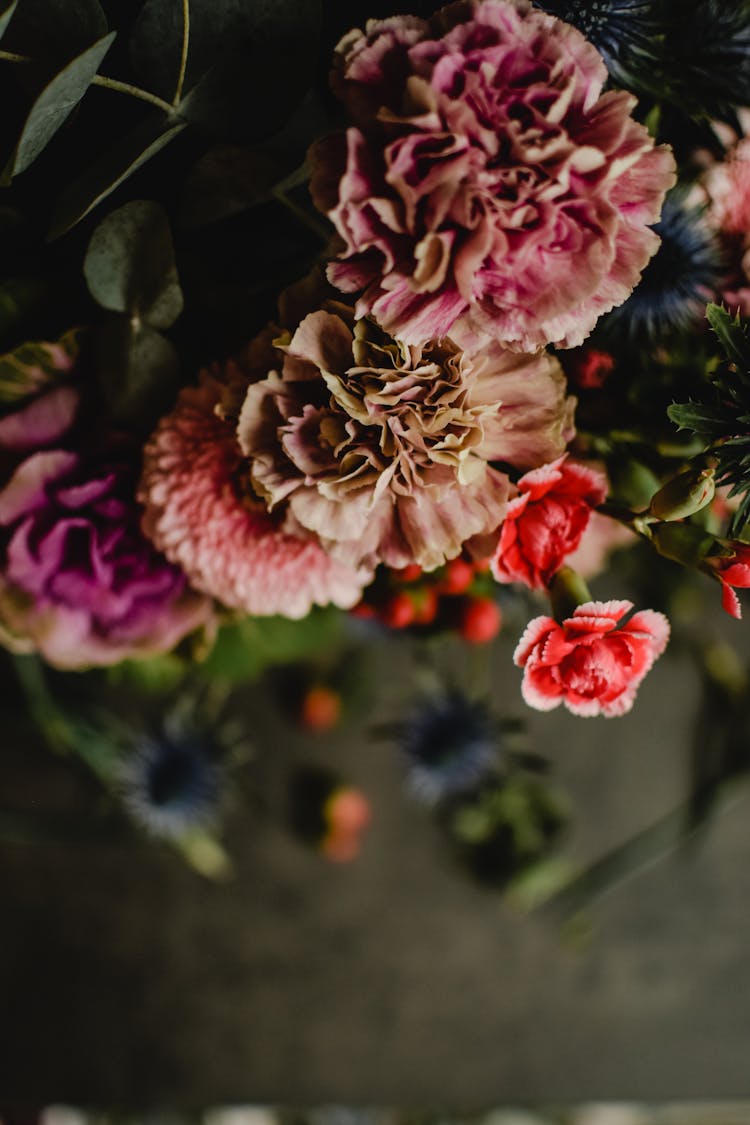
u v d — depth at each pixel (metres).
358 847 0.58
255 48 0.36
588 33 0.38
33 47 0.37
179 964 0.58
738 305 0.39
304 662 0.55
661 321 0.39
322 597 0.39
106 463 0.40
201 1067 0.58
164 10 0.36
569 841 0.58
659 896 0.59
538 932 0.59
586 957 0.59
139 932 0.57
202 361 0.40
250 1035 0.58
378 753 0.57
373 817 0.58
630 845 0.58
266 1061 0.59
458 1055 0.59
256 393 0.36
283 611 0.40
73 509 0.40
